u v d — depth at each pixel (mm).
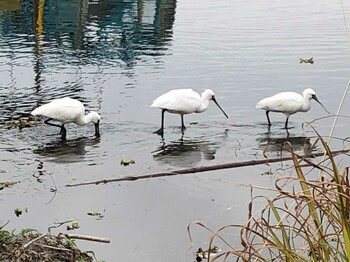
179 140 11625
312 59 17906
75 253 6219
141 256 7227
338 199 3547
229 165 10281
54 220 8211
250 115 13133
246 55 18609
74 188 9328
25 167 10141
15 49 18859
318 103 13828
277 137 11797
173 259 7168
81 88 14945
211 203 8797
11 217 8258
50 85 15141
